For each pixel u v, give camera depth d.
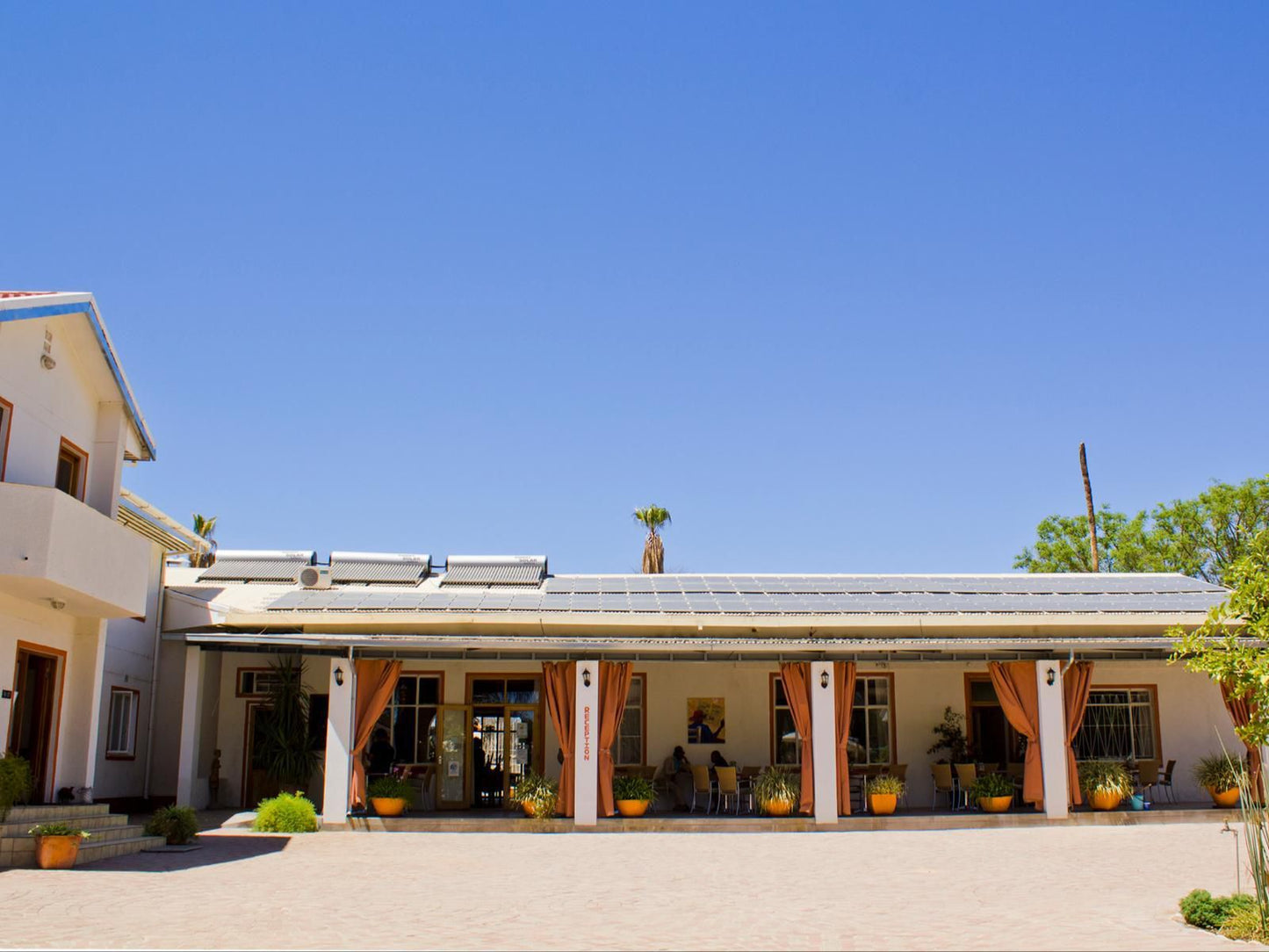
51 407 14.32
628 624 18.06
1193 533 33.22
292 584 21.97
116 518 15.59
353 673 17.39
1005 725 20.77
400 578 21.48
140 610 15.25
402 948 8.03
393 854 14.04
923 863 13.16
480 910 9.81
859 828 17.34
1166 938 8.51
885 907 10.02
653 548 43.22
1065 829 16.98
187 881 11.23
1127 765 19.66
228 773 20.41
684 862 13.30
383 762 19.98
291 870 12.25
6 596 13.34
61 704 15.03
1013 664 18.45
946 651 18.50
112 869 11.97
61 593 13.25
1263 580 9.27
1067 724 18.33
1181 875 12.06
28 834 12.45
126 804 19.66
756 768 19.89
